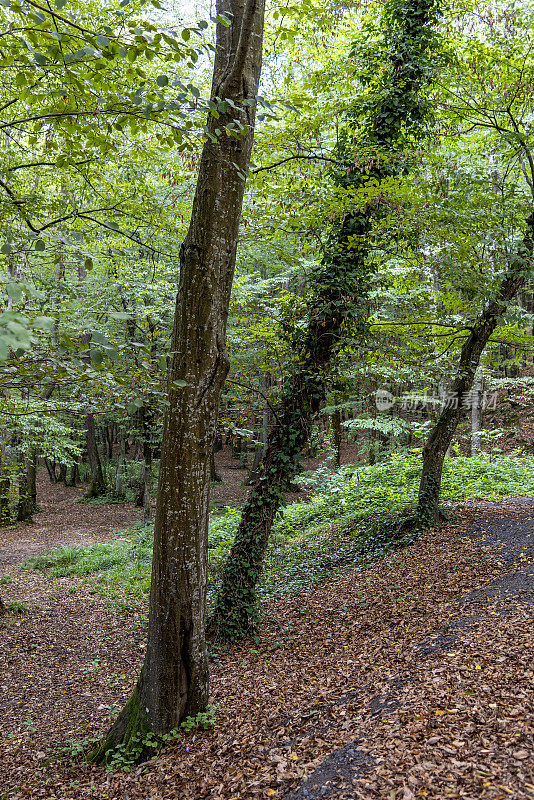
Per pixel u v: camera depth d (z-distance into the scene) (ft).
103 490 82.69
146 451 63.36
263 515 27.99
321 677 18.76
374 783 10.32
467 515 35.50
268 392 29.96
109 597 36.24
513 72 28.45
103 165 21.06
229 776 12.96
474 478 46.47
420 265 26.61
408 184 24.49
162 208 24.81
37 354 8.88
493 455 53.11
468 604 21.34
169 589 15.48
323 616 26.63
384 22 28.53
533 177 28.53
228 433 30.40
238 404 29.04
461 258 24.47
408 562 30.42
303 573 35.27
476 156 33.40
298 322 29.12
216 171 15.24
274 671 21.01
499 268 29.12
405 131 28.81
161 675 15.57
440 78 27.37
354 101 27.96
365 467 52.70
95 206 25.64
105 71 10.93
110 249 11.77
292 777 11.88
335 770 11.48
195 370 15.23
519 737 10.35
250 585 27.07
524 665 13.47
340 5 27.14
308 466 86.89
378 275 36.60
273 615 28.86
